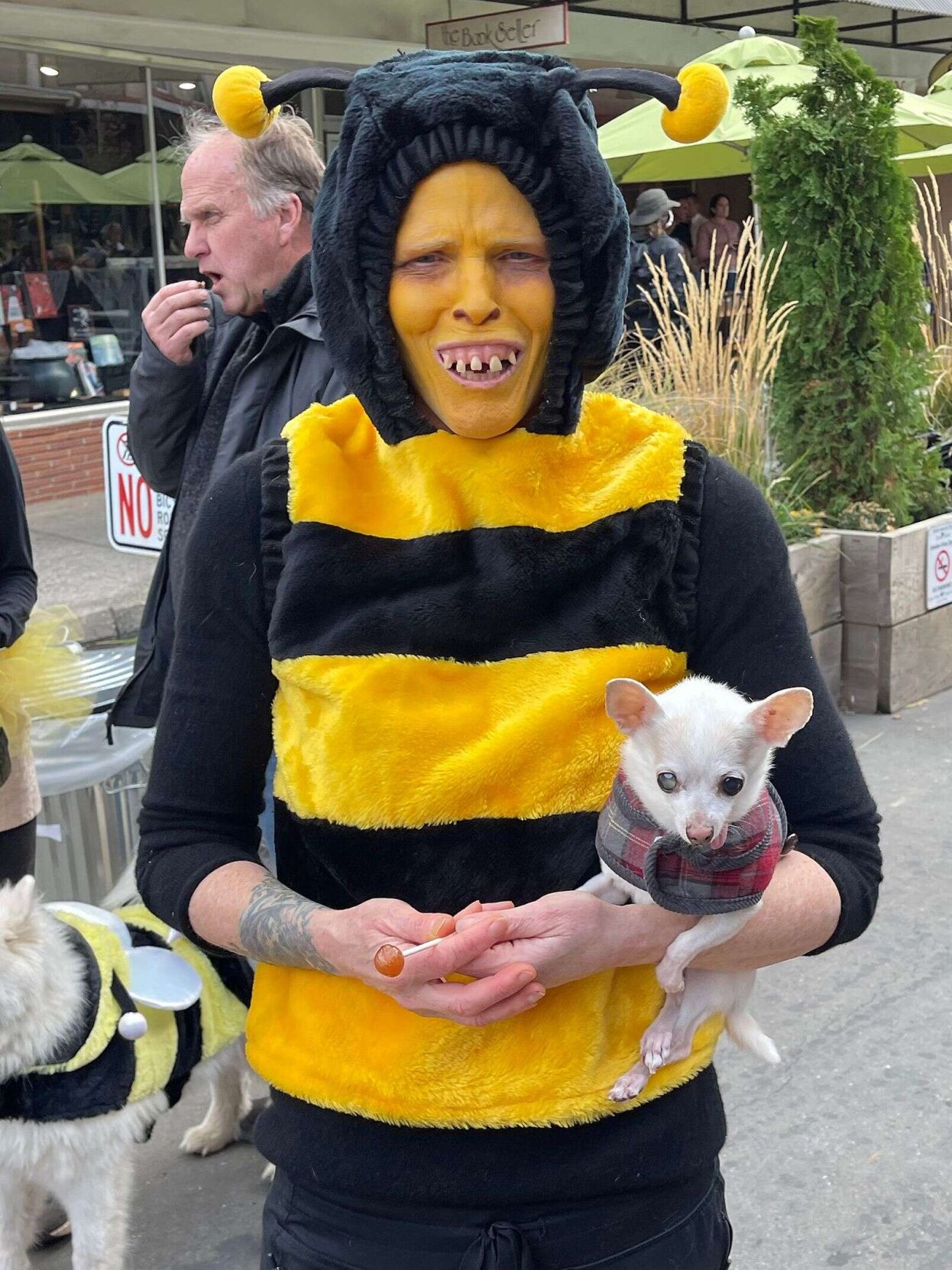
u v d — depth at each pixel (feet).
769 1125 10.51
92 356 33.53
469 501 4.56
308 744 4.57
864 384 20.08
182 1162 10.46
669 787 4.25
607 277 4.42
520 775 4.43
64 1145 7.98
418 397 4.74
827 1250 9.09
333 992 4.59
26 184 31.37
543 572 4.50
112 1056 8.05
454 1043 4.39
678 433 4.78
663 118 4.59
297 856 4.72
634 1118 4.51
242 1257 9.30
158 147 33.86
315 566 4.57
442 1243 4.42
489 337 4.34
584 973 4.24
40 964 7.79
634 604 4.54
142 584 23.15
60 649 10.29
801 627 4.82
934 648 20.36
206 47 33.14
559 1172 4.39
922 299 20.67
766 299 20.62
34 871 10.37
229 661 4.81
